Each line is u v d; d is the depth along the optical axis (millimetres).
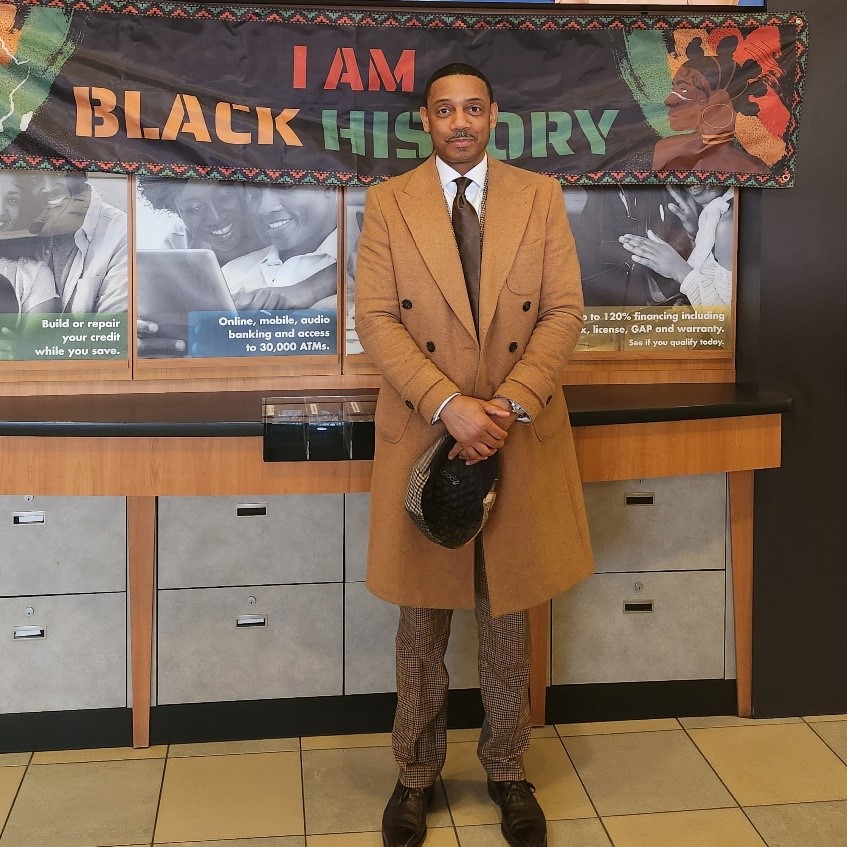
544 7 2992
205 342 3072
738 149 3008
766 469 3072
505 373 2361
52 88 2812
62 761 2848
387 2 2939
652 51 2977
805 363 3070
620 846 2475
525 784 2562
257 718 2984
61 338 3012
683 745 2967
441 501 2238
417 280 2320
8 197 2936
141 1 2824
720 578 3113
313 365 3121
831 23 2986
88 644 2891
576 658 3086
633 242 3156
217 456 2658
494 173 2379
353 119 2945
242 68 2891
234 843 2477
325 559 2957
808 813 2613
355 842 2496
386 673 3016
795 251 3033
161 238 3016
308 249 3074
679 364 3195
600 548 3057
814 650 3152
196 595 2918
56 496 2828
